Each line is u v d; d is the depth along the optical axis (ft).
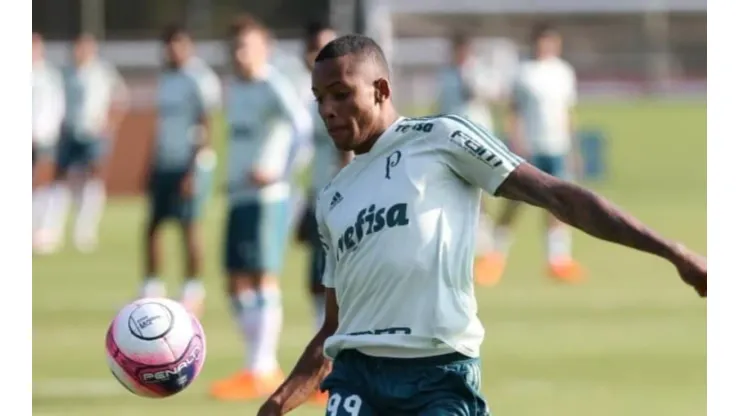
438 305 54.70
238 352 129.39
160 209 145.89
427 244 54.85
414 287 54.90
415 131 56.44
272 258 111.04
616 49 350.23
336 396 56.08
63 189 226.58
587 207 52.37
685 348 129.80
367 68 56.13
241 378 108.78
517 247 223.92
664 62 348.59
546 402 103.91
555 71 184.75
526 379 114.01
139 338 58.18
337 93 55.88
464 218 55.88
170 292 169.78
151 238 146.30
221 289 175.32
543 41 185.37
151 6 323.37
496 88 223.71
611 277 185.68
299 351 129.70
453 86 204.23
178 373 58.70
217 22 324.60
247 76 110.52
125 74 322.75
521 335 137.80
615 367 119.75
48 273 191.21
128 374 58.44
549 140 183.42
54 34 320.09
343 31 291.79
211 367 121.60
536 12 351.25
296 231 113.91
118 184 297.74
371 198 56.13
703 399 105.09
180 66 144.87
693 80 345.92
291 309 157.89
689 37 350.02
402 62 331.16
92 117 227.61
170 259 208.74
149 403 105.19
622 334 138.21
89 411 101.50
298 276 189.06
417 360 54.90
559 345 131.85
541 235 243.40
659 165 294.46
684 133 295.07
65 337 138.51
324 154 112.16
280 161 111.04
